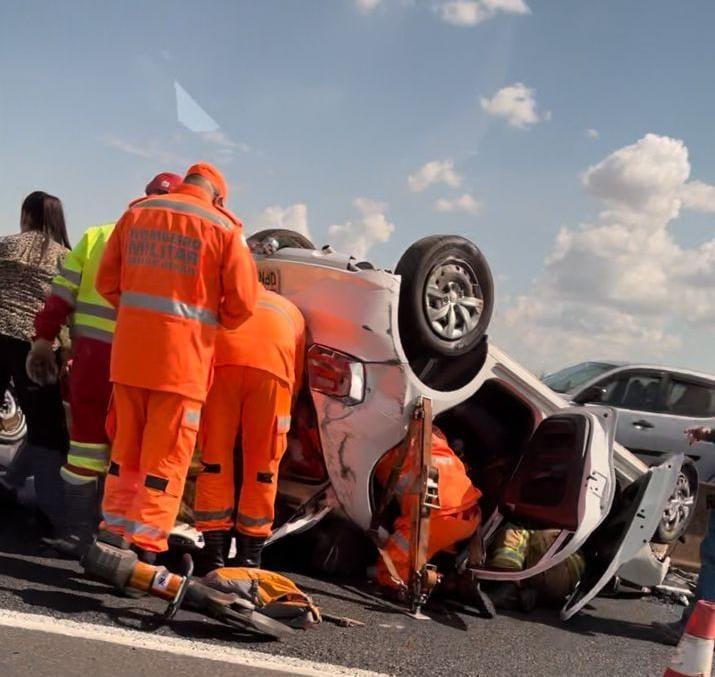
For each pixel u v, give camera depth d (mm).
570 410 5422
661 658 4664
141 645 3393
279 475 5285
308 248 5816
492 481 5621
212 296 4016
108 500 3947
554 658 4281
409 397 4781
